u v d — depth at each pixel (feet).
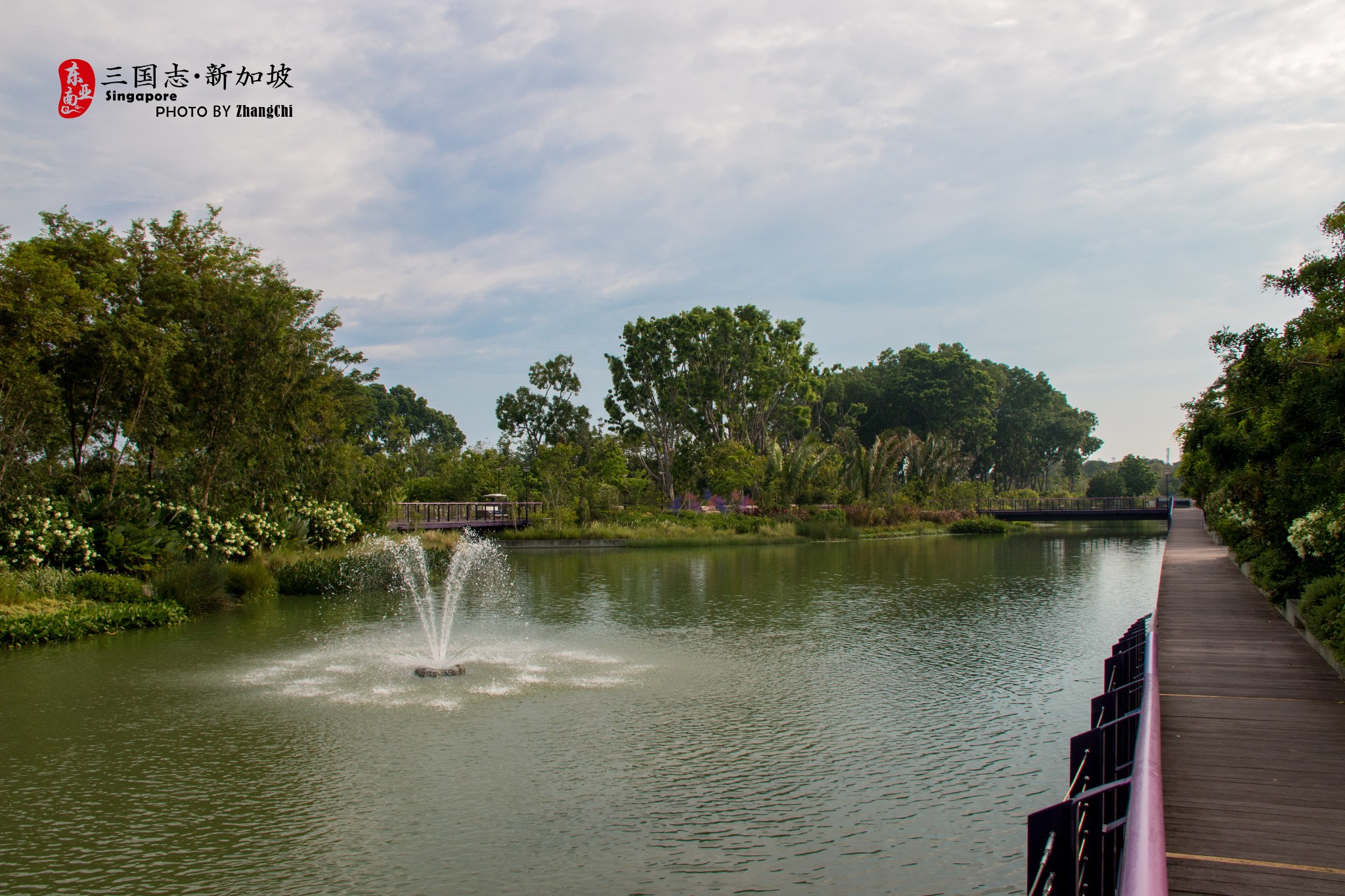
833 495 171.63
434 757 30.27
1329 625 32.73
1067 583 80.74
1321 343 30.81
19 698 37.81
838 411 267.80
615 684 40.45
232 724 34.09
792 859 22.48
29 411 58.08
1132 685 25.77
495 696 38.37
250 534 76.95
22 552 57.52
